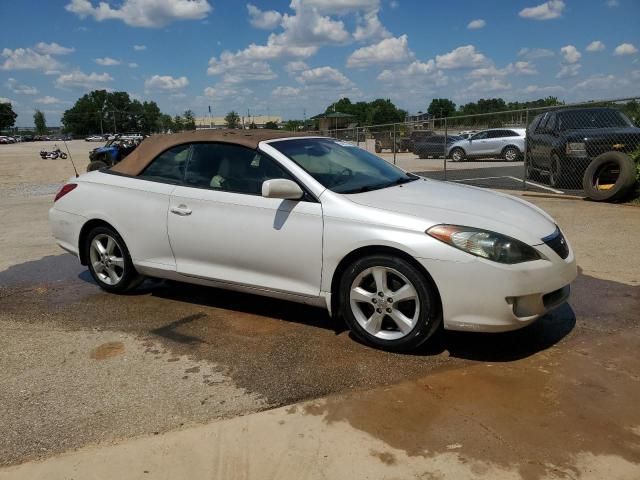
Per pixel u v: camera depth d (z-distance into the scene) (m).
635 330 4.13
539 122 12.64
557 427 2.89
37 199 13.59
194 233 4.54
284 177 4.21
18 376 3.63
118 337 4.25
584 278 5.40
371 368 3.62
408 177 4.89
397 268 3.67
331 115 44.09
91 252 5.32
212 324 4.47
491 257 3.48
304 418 3.03
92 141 89.19
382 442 2.79
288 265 4.11
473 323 3.54
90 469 2.65
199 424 3.00
